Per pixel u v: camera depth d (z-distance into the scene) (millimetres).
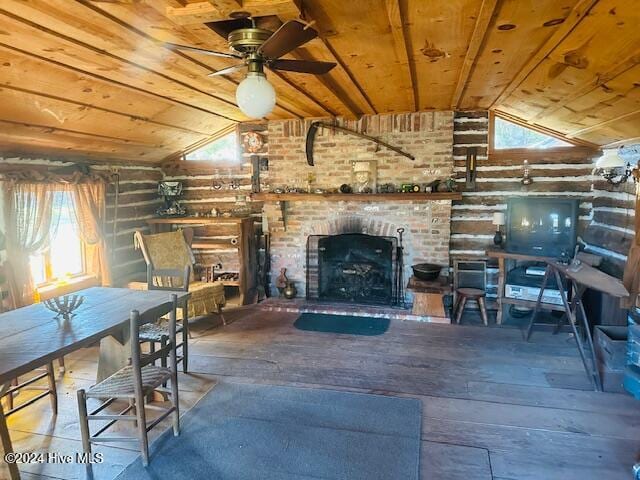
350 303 5508
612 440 2709
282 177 5766
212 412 3070
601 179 4766
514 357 3967
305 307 5418
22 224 3990
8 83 3035
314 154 5617
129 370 2758
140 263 5824
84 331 2531
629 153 4156
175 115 4711
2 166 3949
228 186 6113
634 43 2307
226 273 6098
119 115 4195
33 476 2430
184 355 3688
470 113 5246
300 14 2070
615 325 3941
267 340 4461
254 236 5898
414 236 5414
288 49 2209
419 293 5031
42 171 4309
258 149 5902
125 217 5559
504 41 2697
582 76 3000
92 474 2441
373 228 5539
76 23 2377
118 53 2898
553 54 2814
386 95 4336
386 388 3408
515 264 5145
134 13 2271
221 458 2562
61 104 3572
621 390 3316
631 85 2834
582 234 5082
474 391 3346
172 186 6078
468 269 5277
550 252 4711
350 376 3623
